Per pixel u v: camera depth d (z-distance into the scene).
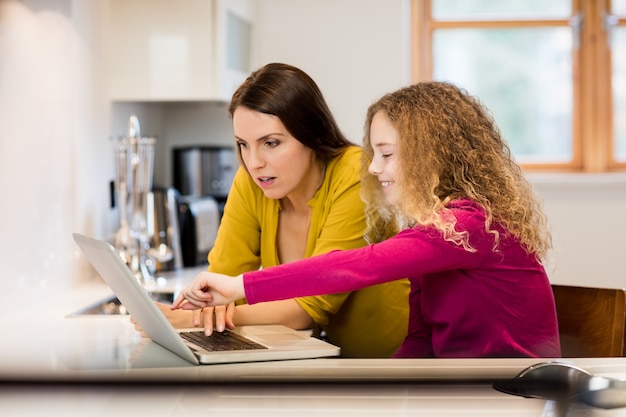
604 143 4.53
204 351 1.54
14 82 2.58
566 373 1.21
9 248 2.50
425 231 1.62
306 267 1.62
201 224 3.57
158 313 1.49
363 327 2.11
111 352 1.67
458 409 1.15
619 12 4.52
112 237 3.29
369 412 1.14
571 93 4.57
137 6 3.45
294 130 1.87
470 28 4.55
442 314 1.73
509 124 4.61
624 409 1.18
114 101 3.46
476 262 1.65
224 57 3.52
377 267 1.60
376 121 1.76
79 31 3.07
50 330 2.06
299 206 2.07
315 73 4.19
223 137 4.14
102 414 1.13
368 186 1.88
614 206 4.29
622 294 1.84
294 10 4.17
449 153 1.71
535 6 4.55
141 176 3.20
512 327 1.69
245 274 1.66
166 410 1.15
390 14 4.16
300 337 1.71
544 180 4.28
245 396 1.21
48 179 2.81
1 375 1.33
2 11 2.51
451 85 1.82
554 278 4.32
